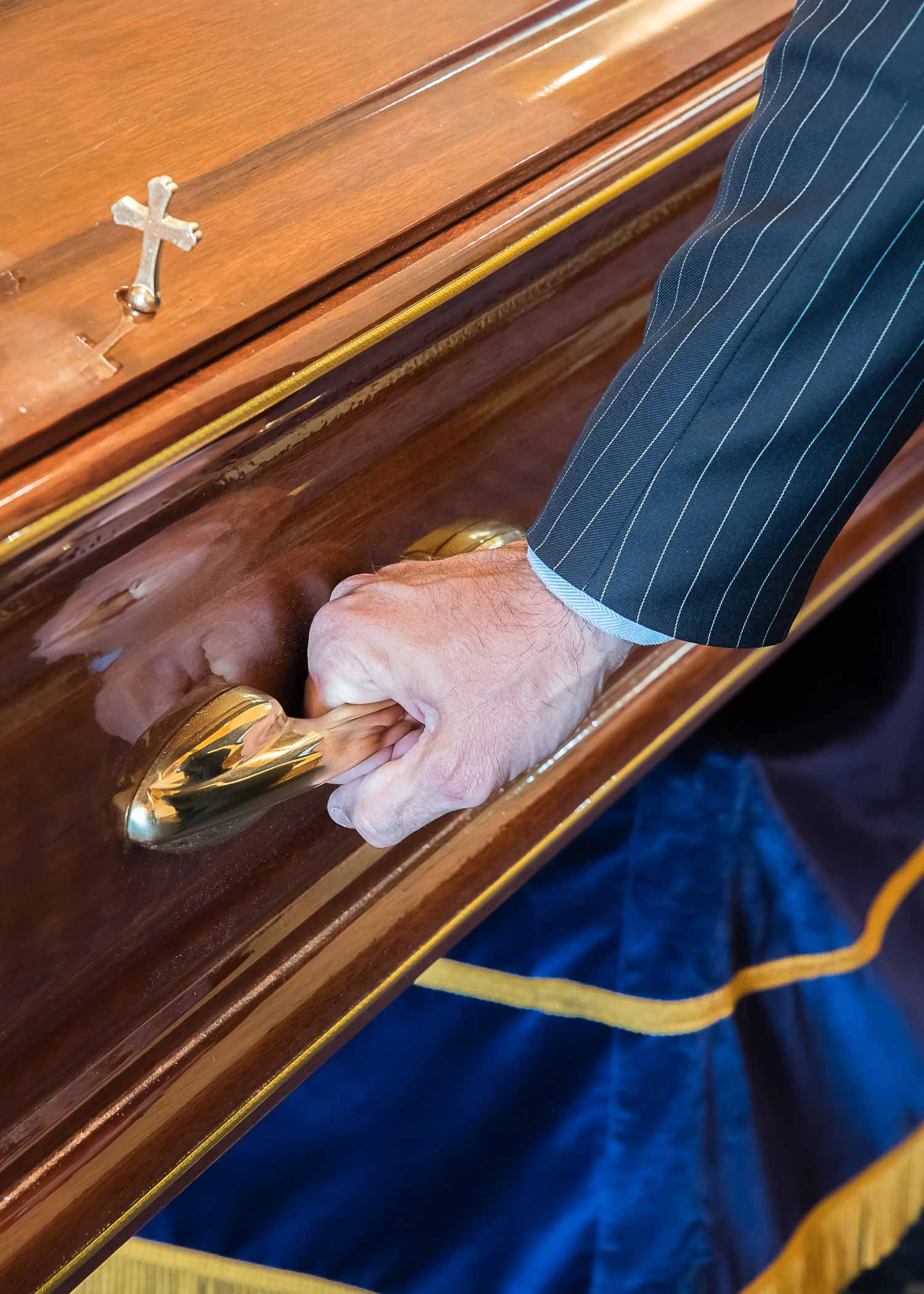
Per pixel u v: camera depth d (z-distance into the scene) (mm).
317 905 1545
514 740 1474
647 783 1762
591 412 1576
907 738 1871
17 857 1381
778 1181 1731
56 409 1328
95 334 1354
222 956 1507
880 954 1806
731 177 1467
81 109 1435
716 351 1433
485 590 1473
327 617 1449
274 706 1430
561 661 1479
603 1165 1657
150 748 1415
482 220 1435
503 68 1498
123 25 1480
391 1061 1683
